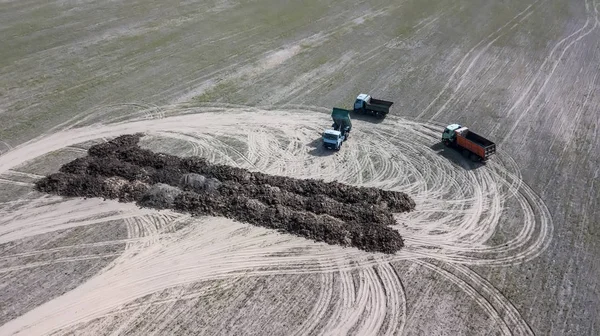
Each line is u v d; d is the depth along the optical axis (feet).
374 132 130.11
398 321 77.66
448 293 82.89
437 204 103.86
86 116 135.85
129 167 109.70
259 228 95.96
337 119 125.39
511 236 95.35
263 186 104.17
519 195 106.42
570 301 81.51
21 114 135.44
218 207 99.81
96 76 157.07
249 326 76.33
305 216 96.68
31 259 88.48
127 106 141.28
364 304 80.69
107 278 84.79
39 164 115.24
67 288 82.69
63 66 162.40
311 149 122.52
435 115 137.69
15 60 164.86
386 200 102.63
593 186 108.99
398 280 85.35
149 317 77.71
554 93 148.97
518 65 167.43
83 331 75.25
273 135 128.36
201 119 135.33
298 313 78.79
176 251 90.63
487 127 131.13
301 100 145.79
